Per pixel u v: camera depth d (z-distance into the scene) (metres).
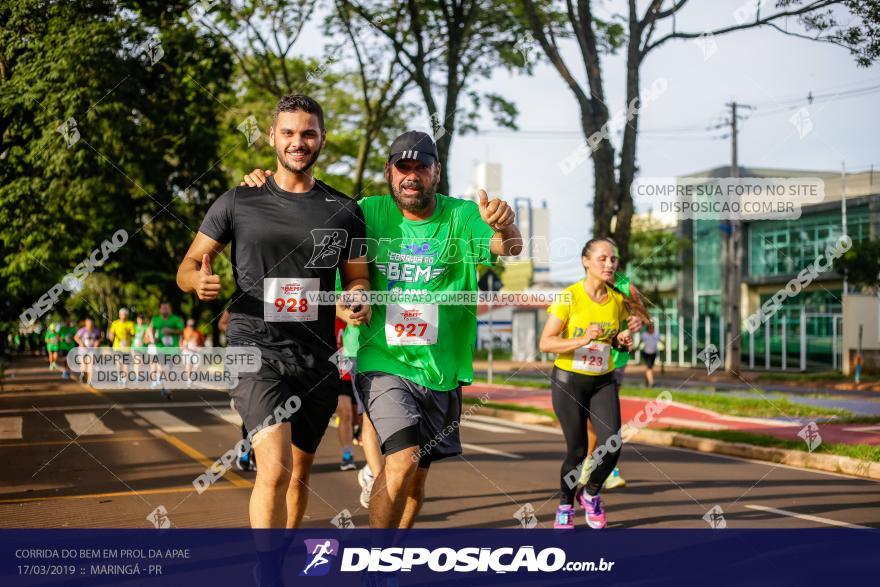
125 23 16.38
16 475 7.50
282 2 17.36
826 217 31.45
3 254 16.98
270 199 3.56
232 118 21.52
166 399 17.19
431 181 3.77
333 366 3.65
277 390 3.44
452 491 6.88
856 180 29.75
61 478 7.31
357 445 10.14
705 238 38.09
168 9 16.91
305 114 3.53
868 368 25.42
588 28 14.80
